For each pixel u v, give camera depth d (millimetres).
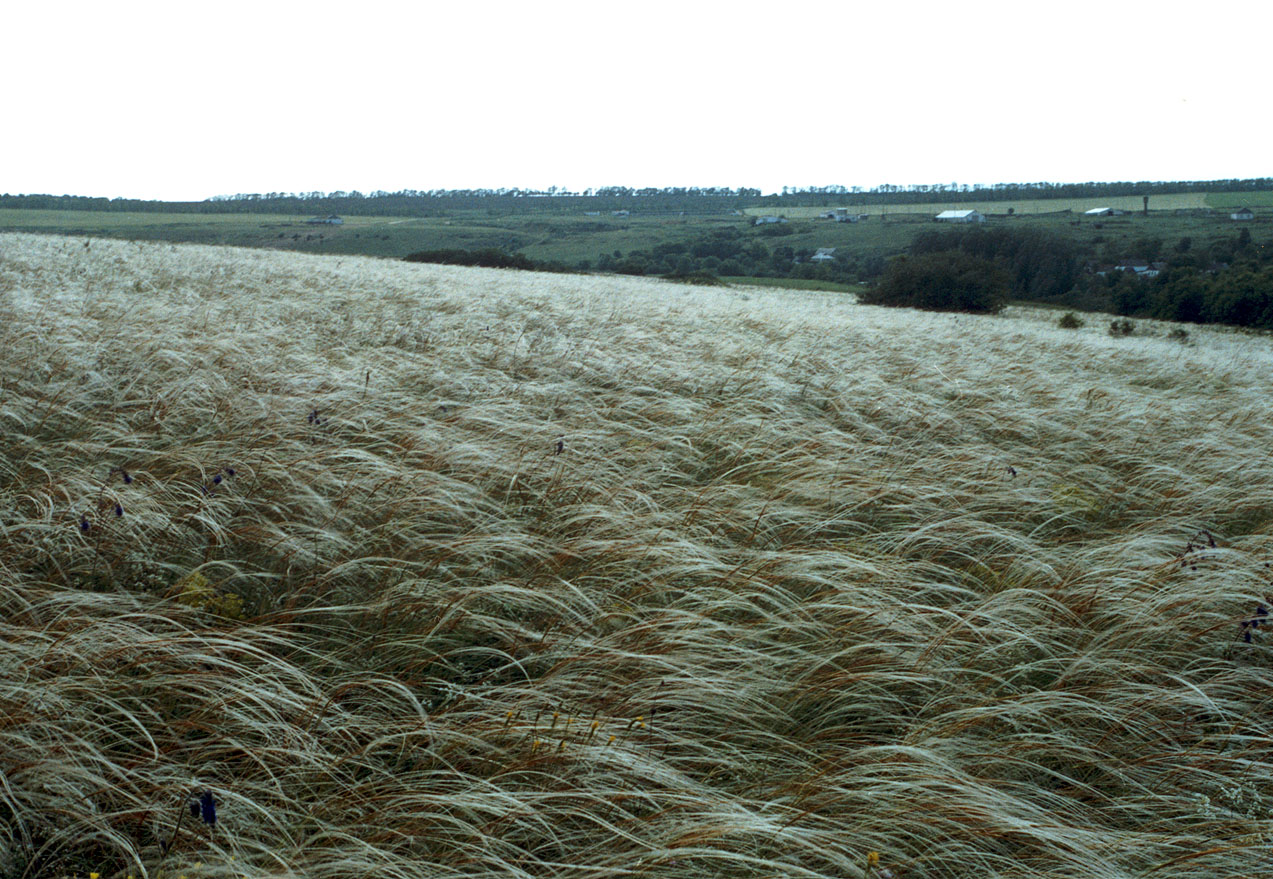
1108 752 3078
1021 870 2471
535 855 2500
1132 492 5977
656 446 6238
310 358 7684
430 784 2635
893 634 3648
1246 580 4242
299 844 2379
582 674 3213
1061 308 72062
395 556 4023
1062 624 3887
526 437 5898
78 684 2705
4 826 2254
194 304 10531
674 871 2363
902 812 2576
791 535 4754
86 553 3715
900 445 6844
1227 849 2508
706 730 3090
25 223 94375
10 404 5391
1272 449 7148
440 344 9414
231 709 2770
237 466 4793
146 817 2357
